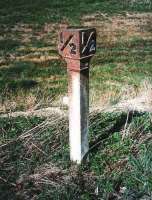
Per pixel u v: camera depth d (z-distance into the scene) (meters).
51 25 8.34
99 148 2.61
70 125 2.40
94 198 2.21
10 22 8.50
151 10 9.64
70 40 2.22
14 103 3.79
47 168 2.44
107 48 6.72
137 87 4.36
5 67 5.73
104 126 2.88
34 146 2.62
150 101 3.52
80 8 9.68
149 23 8.62
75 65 2.26
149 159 2.40
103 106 3.39
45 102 3.77
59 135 2.74
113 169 2.43
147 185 2.25
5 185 2.34
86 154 2.47
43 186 2.31
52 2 10.07
